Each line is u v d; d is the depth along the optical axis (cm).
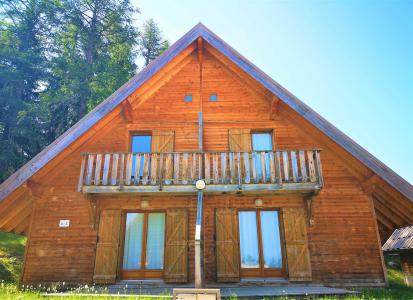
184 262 929
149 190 902
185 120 1123
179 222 973
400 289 925
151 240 980
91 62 2330
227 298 684
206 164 923
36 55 2327
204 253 952
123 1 2527
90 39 2380
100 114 974
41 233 977
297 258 937
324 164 1056
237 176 929
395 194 943
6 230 1049
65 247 962
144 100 1148
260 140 1120
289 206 996
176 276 914
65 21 2422
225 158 933
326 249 962
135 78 1029
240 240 984
